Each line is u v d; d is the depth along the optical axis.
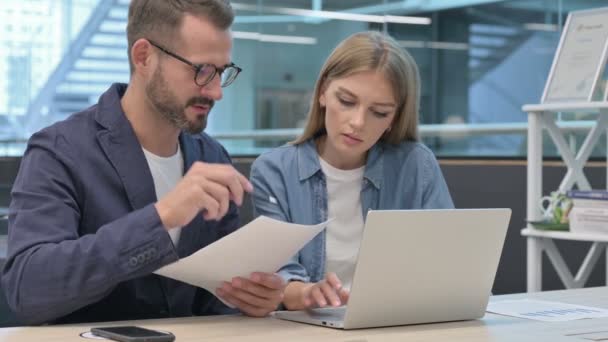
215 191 1.40
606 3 3.78
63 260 1.44
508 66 4.23
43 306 1.46
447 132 4.31
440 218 1.48
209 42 1.60
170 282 1.74
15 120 5.82
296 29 5.68
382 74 1.92
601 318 1.62
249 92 5.88
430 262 1.49
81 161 1.66
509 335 1.43
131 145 1.70
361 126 1.92
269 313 1.62
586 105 2.71
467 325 1.54
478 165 3.45
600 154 3.49
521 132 4.09
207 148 1.87
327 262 2.06
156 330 1.35
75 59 6.12
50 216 1.56
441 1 4.50
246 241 1.42
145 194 1.69
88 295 1.45
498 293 3.40
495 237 1.56
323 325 1.50
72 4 6.07
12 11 5.87
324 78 2.03
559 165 3.29
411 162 2.14
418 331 1.47
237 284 1.55
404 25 4.69
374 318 1.48
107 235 1.43
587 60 2.80
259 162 2.12
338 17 5.32
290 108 5.80
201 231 1.77
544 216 2.88
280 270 1.89
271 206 2.06
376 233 1.41
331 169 2.10
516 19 4.18
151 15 1.63
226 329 1.45
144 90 1.68
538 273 2.85
